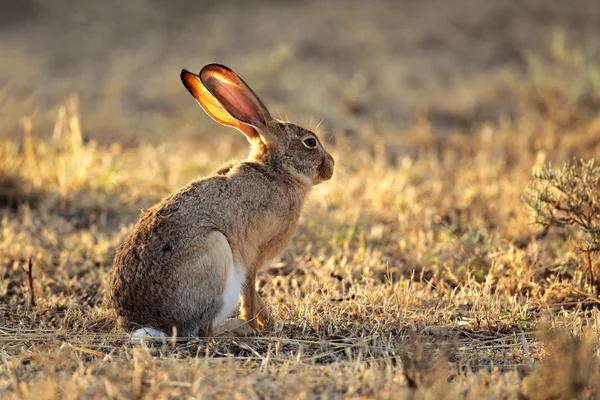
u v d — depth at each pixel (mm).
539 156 17828
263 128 11227
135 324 10398
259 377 8992
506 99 25266
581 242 12430
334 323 10922
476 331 10875
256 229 10773
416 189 17703
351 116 23234
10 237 13977
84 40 33438
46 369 8953
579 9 33469
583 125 21219
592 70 23250
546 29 31359
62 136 20938
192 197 10500
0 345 10172
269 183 10992
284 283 12672
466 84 26438
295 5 36781
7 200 16625
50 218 15719
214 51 30828
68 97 25922
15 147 18172
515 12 33188
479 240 14562
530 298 11961
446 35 31594
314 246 14438
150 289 10180
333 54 30234
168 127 23250
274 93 25828
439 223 15641
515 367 9188
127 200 16766
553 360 8523
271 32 32562
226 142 21469
